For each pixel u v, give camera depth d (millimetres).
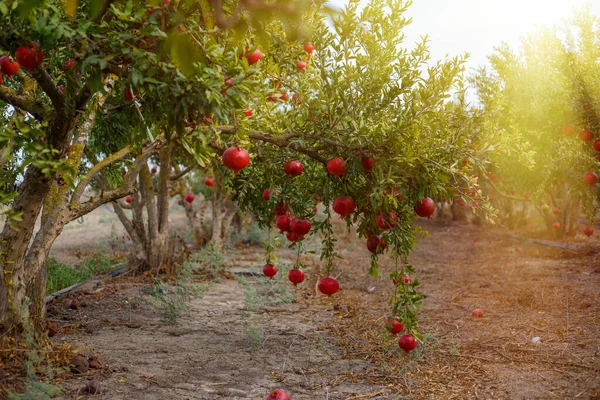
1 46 3498
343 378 4777
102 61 3250
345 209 4375
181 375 4746
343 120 4527
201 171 12328
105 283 9141
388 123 4449
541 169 11086
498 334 6109
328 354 5488
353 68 4559
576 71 8711
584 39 10000
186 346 5688
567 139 9961
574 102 8578
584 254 12047
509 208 18656
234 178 5508
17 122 3369
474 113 4906
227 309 7543
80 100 4258
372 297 8555
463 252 14094
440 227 21594
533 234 16594
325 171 4883
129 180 5406
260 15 1437
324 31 4797
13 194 3527
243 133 3992
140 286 8883
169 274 9820
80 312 7066
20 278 4609
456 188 4453
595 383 4477
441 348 5648
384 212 4473
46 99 5535
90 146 7375
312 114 4523
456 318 6957
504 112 10406
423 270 11141
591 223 10695
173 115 3447
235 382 4625
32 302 5391
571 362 5039
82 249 14812
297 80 4793
